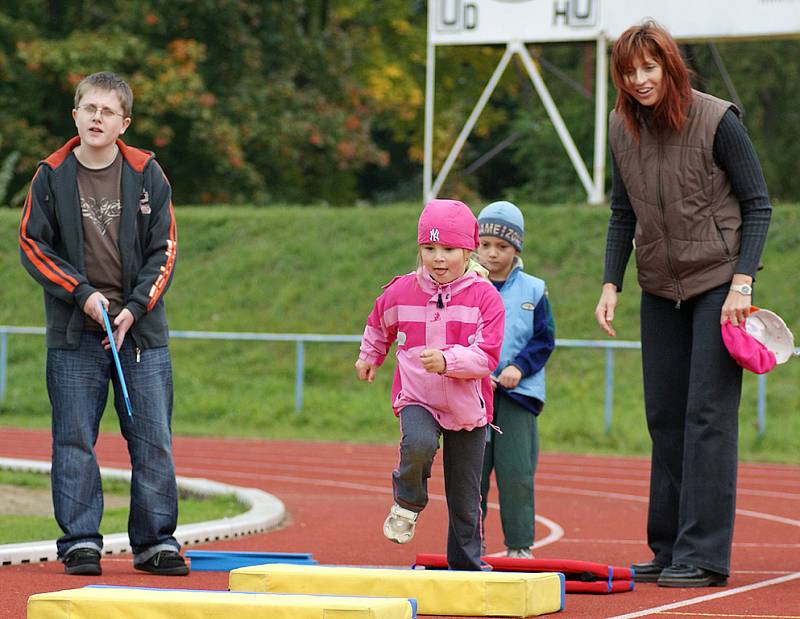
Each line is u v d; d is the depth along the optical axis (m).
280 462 41.34
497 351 14.79
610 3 64.62
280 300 63.16
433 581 14.34
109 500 28.84
